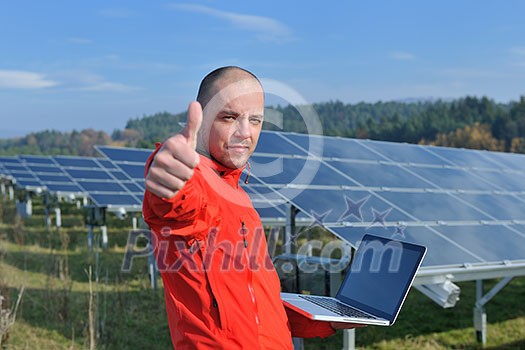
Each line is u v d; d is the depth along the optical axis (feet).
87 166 78.48
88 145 424.87
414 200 23.12
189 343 6.23
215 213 6.12
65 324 27.02
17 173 84.74
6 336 18.99
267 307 6.82
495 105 264.93
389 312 8.77
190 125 4.34
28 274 38.52
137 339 25.96
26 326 26.37
